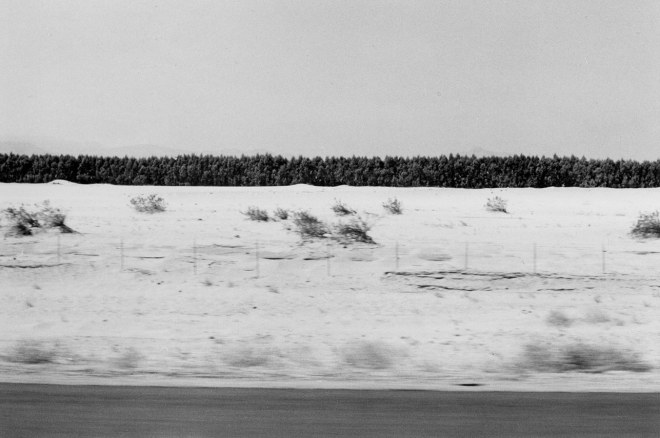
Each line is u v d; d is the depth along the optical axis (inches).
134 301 968.3
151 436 313.0
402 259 1283.2
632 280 1126.4
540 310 920.3
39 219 1712.6
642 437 312.7
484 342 685.9
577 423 331.0
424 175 4421.8
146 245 1429.6
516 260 1294.3
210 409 352.2
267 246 1412.4
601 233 1760.6
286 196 3253.0
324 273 1168.2
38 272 1160.8
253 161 4510.3
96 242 1461.6
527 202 3085.6
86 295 1011.9
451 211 2556.6
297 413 345.4
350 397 377.4
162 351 616.4
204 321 838.5
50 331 771.4
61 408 352.5
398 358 572.1
